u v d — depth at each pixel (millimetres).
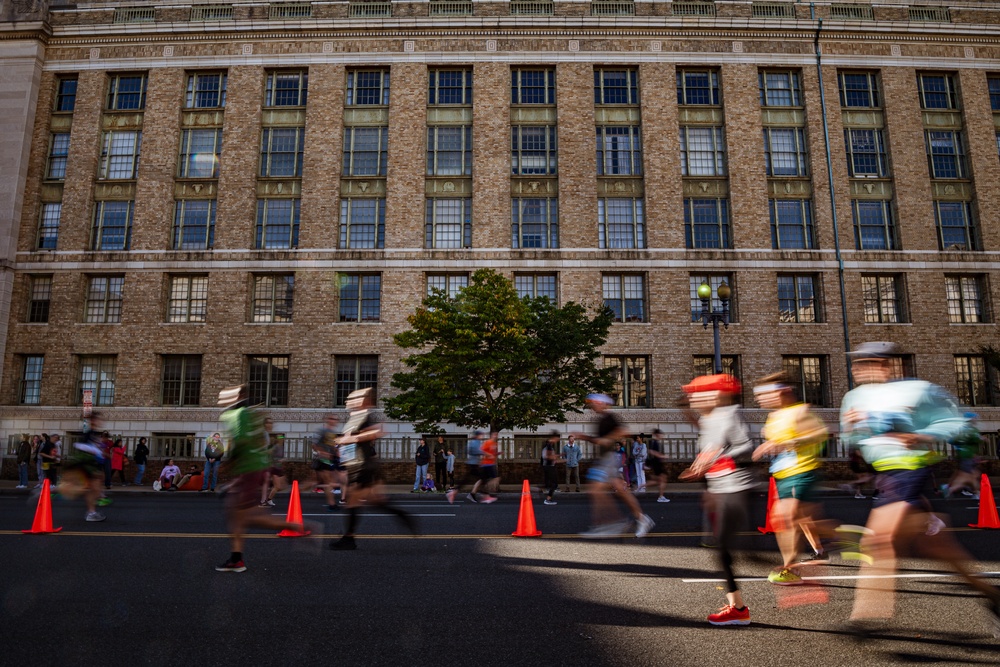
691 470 5852
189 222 29281
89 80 30047
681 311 28172
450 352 22234
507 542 10023
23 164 29219
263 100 29906
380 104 29922
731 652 4836
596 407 11023
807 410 7219
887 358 5465
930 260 28766
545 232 28969
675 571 7812
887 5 30406
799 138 29906
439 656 4781
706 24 29719
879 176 29453
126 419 27531
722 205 29281
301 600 6406
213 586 6973
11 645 4996
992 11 30359
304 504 16016
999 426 27500
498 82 29688
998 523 11023
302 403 27578
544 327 23172
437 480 22344
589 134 29312
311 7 30391
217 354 28000
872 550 5309
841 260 28516
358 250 28469
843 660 4645
